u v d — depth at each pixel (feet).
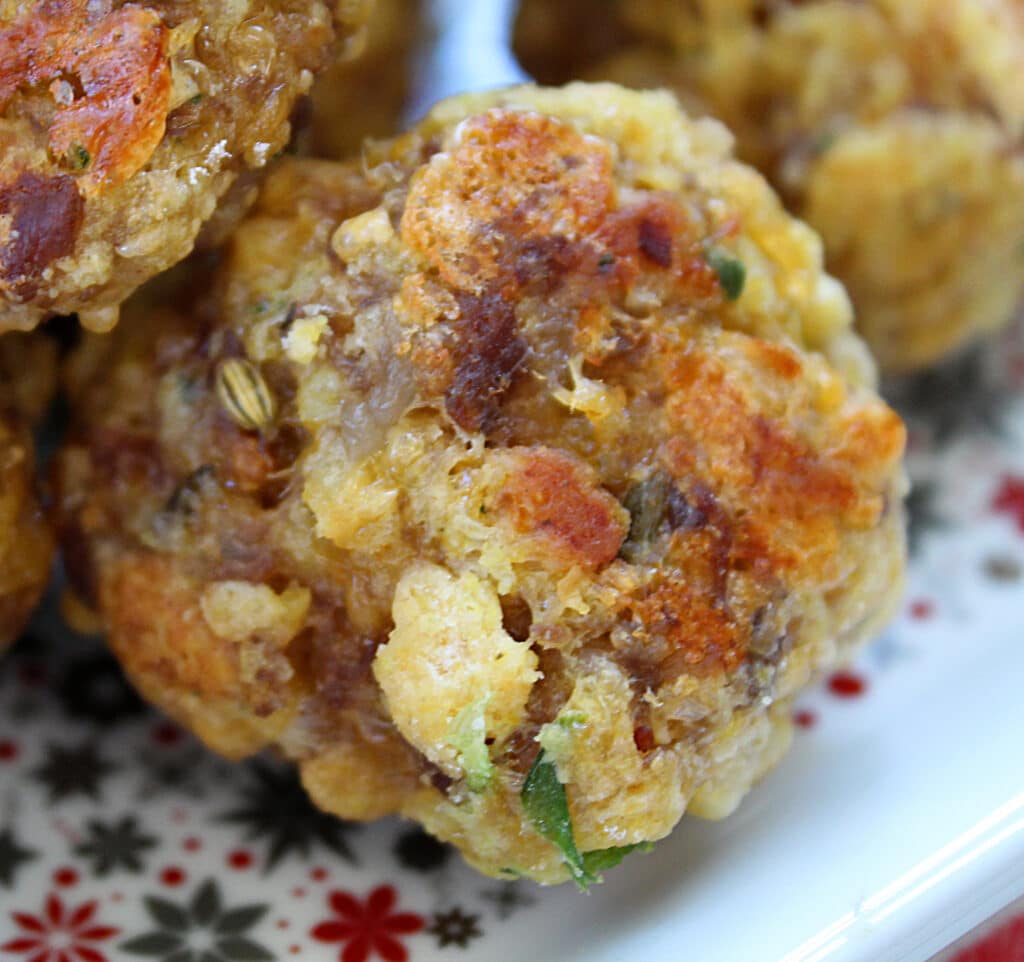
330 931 0.44
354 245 0.42
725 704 0.41
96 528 0.44
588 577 0.41
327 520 0.41
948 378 0.56
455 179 0.42
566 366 0.41
